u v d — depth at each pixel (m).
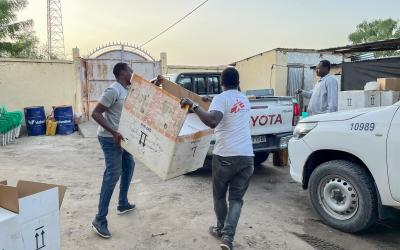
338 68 15.76
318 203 4.30
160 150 3.22
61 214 4.53
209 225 4.19
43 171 6.94
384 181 3.65
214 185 3.60
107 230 3.86
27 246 2.10
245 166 3.45
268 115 5.98
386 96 6.14
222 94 3.43
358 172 3.89
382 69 10.82
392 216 3.81
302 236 3.94
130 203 4.92
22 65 13.57
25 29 20.69
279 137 6.12
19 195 2.40
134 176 6.43
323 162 4.57
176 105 3.10
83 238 3.83
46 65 13.92
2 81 13.35
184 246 3.67
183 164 3.36
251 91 8.44
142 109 3.33
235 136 3.42
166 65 15.88
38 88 13.87
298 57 18.67
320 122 4.32
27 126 12.18
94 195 5.35
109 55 14.97
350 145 3.93
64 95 14.26
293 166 4.66
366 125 3.82
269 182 6.04
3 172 6.86
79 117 13.42
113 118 3.82
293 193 5.45
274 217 4.48
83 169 7.10
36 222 2.15
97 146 9.86
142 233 3.97
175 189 5.62
